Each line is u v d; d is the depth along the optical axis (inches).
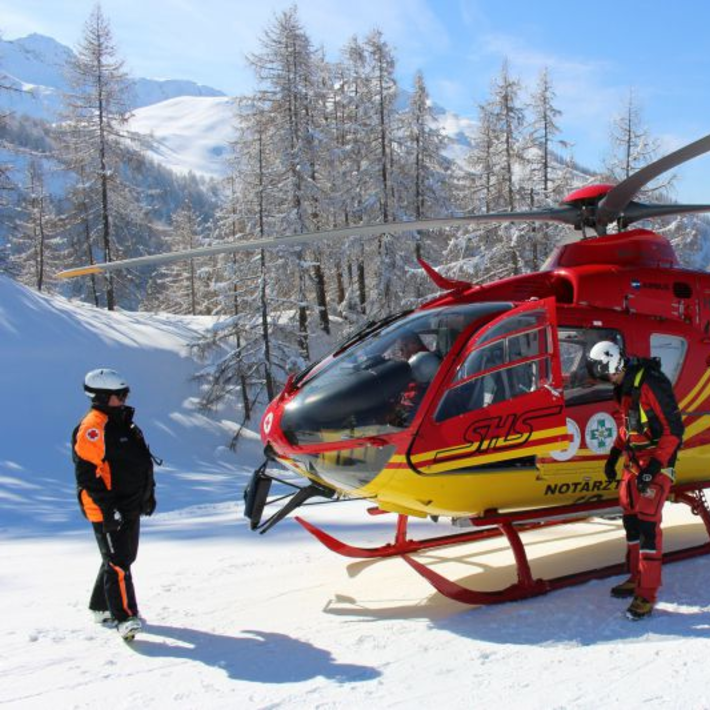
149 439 949.8
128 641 177.8
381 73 1206.9
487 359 190.4
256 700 141.4
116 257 1360.7
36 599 221.6
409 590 210.4
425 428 181.5
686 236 1042.7
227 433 1011.3
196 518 405.1
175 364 1098.7
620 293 211.5
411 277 1159.6
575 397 200.2
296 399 199.5
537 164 1133.1
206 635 180.7
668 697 133.2
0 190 1232.8
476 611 186.4
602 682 141.3
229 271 1074.7
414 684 145.3
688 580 199.8
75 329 1094.4
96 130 1337.4
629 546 190.7
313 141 1141.7
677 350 213.6
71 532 414.3
